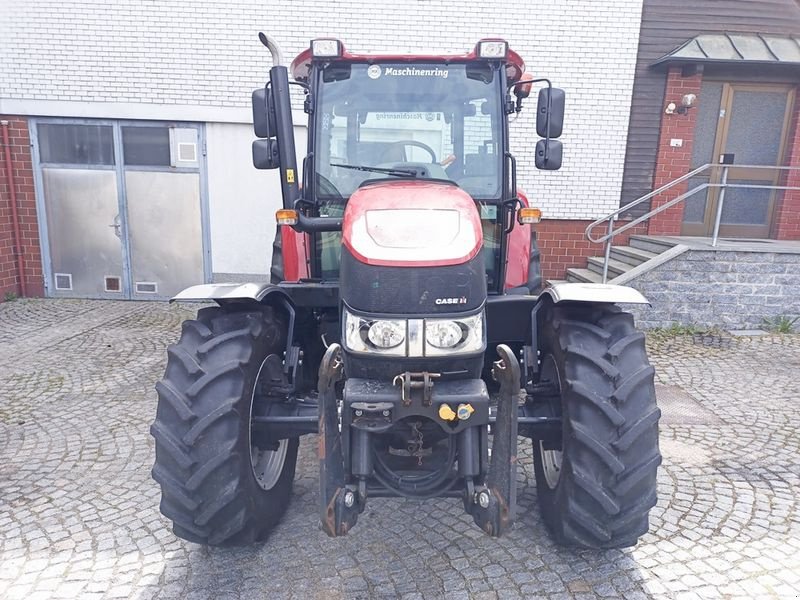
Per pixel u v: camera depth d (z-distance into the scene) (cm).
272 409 301
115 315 837
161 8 852
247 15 855
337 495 244
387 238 254
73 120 891
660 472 394
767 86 877
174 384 275
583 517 265
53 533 328
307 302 334
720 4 853
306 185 353
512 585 281
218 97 876
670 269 725
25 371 602
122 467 406
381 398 241
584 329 285
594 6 845
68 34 860
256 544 315
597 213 898
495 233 352
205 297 284
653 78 866
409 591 277
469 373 253
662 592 276
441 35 860
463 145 354
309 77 361
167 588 280
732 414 493
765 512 346
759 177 905
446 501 357
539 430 291
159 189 909
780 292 730
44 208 918
